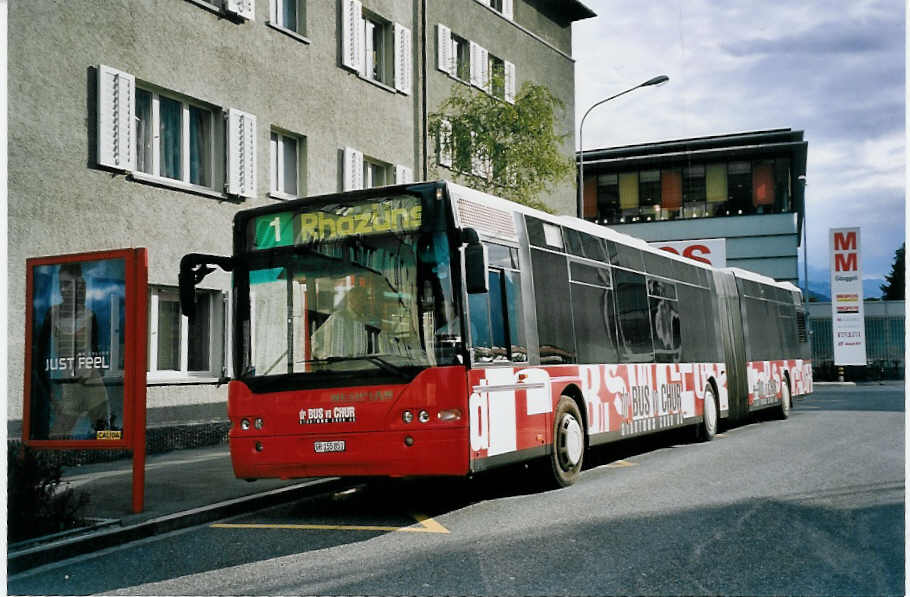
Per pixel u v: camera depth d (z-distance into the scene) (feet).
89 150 47.52
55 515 26.81
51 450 41.68
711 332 58.95
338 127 67.51
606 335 41.83
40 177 44.83
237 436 30.37
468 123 69.46
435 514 30.09
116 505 30.96
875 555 22.21
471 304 29.50
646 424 45.75
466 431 28.32
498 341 31.24
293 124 63.00
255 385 30.32
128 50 50.21
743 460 42.91
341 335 29.63
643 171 186.91
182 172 54.49
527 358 33.50
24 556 23.62
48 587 21.48
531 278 34.81
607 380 41.16
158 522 28.07
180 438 51.42
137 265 29.73
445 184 29.53
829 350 180.96
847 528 25.55
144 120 52.37
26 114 44.32
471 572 20.99
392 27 74.69
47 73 45.47
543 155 68.18
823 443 51.13
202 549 25.43
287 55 62.59
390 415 28.53
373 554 23.70
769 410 73.97
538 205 68.39
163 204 52.01
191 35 54.54
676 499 30.94
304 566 22.65
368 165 72.64
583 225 41.47
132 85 49.42
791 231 178.40
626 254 46.03
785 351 77.30
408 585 19.99
